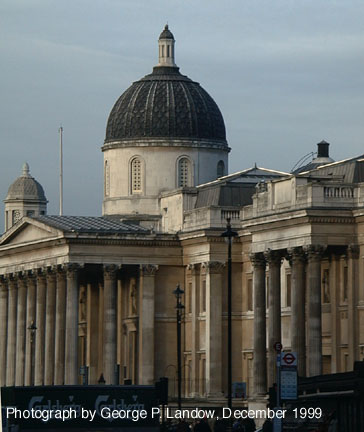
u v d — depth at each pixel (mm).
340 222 188125
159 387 123312
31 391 120812
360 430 117125
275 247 195375
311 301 187625
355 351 187000
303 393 131875
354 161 194375
